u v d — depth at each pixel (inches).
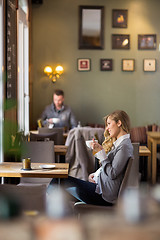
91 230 13.7
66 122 288.0
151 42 323.3
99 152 111.3
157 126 321.7
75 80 324.8
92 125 321.4
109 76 325.4
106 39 323.0
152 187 16.2
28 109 291.3
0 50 180.2
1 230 14.6
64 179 121.9
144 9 321.4
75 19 320.8
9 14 195.5
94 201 113.5
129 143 113.3
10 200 19.6
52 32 320.8
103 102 326.6
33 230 14.5
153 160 234.1
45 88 323.6
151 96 327.6
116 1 320.8
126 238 13.3
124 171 109.6
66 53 322.7
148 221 13.9
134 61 324.8
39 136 204.8
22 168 130.9
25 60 291.9
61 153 187.6
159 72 325.7
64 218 15.2
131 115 327.9
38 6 319.3
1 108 23.9
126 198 15.9
